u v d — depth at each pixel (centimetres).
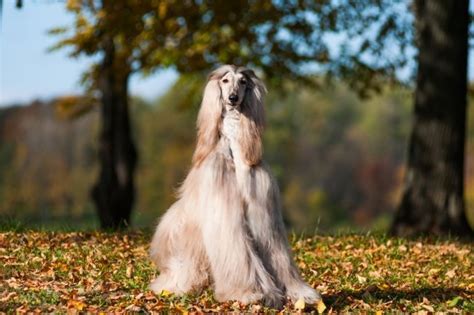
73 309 664
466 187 5931
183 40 1691
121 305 686
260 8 1669
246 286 654
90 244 1006
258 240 666
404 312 704
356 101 8481
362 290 796
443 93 1288
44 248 952
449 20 1286
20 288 741
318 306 670
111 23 1605
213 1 1642
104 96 1830
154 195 6109
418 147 1305
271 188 673
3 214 1239
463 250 1082
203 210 664
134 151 1861
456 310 715
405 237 1217
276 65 1816
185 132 6350
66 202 6281
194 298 700
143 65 1739
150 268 862
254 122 670
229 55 1691
